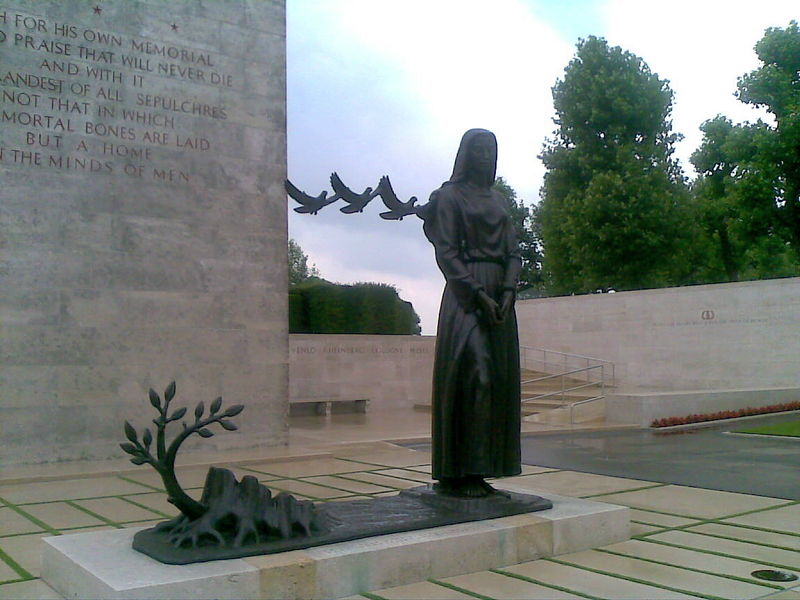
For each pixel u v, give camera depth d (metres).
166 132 12.96
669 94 34.31
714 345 23.05
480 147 7.02
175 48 13.16
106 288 12.22
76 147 12.10
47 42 12.02
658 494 9.26
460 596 5.14
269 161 13.98
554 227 35.19
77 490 9.81
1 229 11.45
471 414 6.54
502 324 6.78
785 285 21.70
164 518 8.01
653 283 32.84
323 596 5.00
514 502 6.52
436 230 6.96
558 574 5.68
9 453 11.34
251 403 13.51
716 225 35.12
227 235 13.44
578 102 34.16
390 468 11.56
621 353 25.17
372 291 27.62
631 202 31.94
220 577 4.60
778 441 15.11
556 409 19.98
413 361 24.73
